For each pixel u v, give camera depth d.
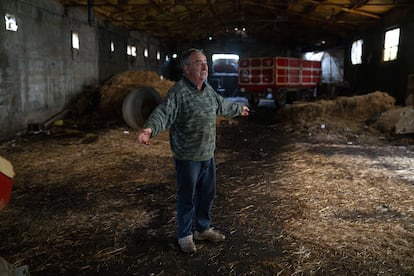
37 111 10.02
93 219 3.96
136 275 2.88
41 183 5.24
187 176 3.01
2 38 8.27
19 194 4.77
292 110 11.51
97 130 9.76
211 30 23.97
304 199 4.52
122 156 6.91
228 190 4.95
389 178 5.36
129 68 18.95
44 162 6.41
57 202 4.49
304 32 22.38
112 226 3.78
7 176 1.62
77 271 2.93
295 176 5.54
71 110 11.84
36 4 9.80
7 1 8.44
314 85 19.00
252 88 16.72
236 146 8.16
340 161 6.46
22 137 8.76
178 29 22.08
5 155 6.89
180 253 3.21
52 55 10.83
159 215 4.07
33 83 9.77
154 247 3.33
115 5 13.06
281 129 10.60
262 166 6.25
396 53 13.28
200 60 2.89
